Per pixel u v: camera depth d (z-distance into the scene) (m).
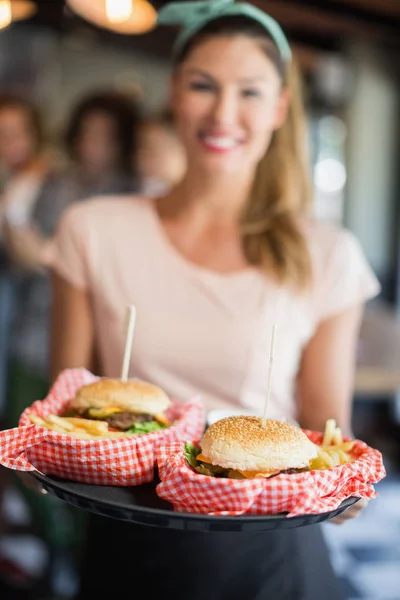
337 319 2.09
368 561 3.57
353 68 5.99
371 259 7.21
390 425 5.08
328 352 2.08
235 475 1.25
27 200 4.93
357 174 7.28
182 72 1.86
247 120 1.82
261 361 1.95
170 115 5.10
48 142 5.24
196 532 1.61
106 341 2.02
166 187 5.07
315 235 2.09
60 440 1.32
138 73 7.39
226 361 1.93
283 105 2.01
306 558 1.66
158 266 1.98
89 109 4.93
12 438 1.31
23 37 6.73
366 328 4.09
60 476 1.38
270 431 1.30
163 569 1.63
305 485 1.15
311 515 1.17
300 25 4.50
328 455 1.35
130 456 1.33
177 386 1.94
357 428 5.06
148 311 1.95
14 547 3.52
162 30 5.27
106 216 2.04
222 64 1.78
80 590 1.82
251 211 2.01
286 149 2.03
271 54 1.83
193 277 1.96
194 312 1.95
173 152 5.07
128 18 2.15
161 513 1.16
